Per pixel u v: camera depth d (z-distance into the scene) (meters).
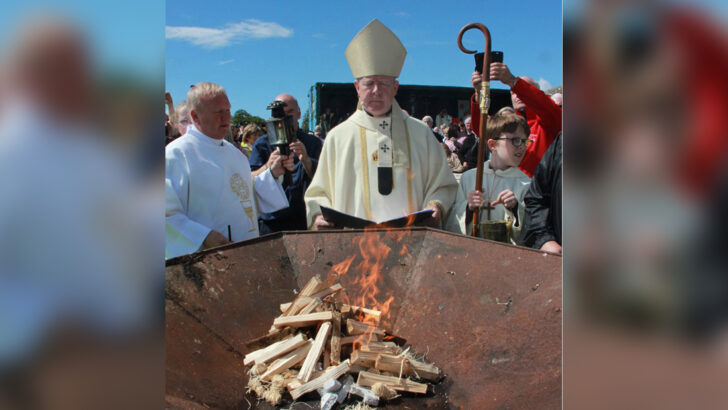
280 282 2.44
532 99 2.93
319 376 1.81
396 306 2.38
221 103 2.72
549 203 2.42
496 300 2.06
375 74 3.16
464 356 1.93
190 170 2.65
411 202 3.22
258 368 1.83
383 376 1.82
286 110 3.51
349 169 3.24
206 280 2.20
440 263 2.41
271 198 3.08
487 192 3.06
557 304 1.83
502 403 1.57
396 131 3.25
